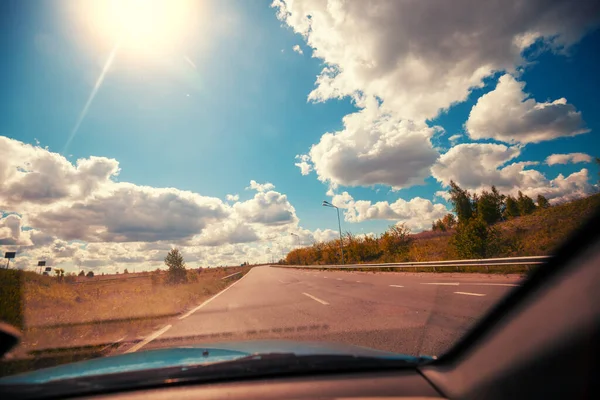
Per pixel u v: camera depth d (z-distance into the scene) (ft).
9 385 6.62
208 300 51.06
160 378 7.04
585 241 6.21
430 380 6.75
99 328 26.63
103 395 6.87
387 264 80.43
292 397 6.29
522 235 62.34
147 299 44.83
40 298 39.86
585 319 5.68
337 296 38.50
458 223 65.57
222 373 7.20
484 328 7.18
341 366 7.32
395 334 17.34
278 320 25.64
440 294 31.86
